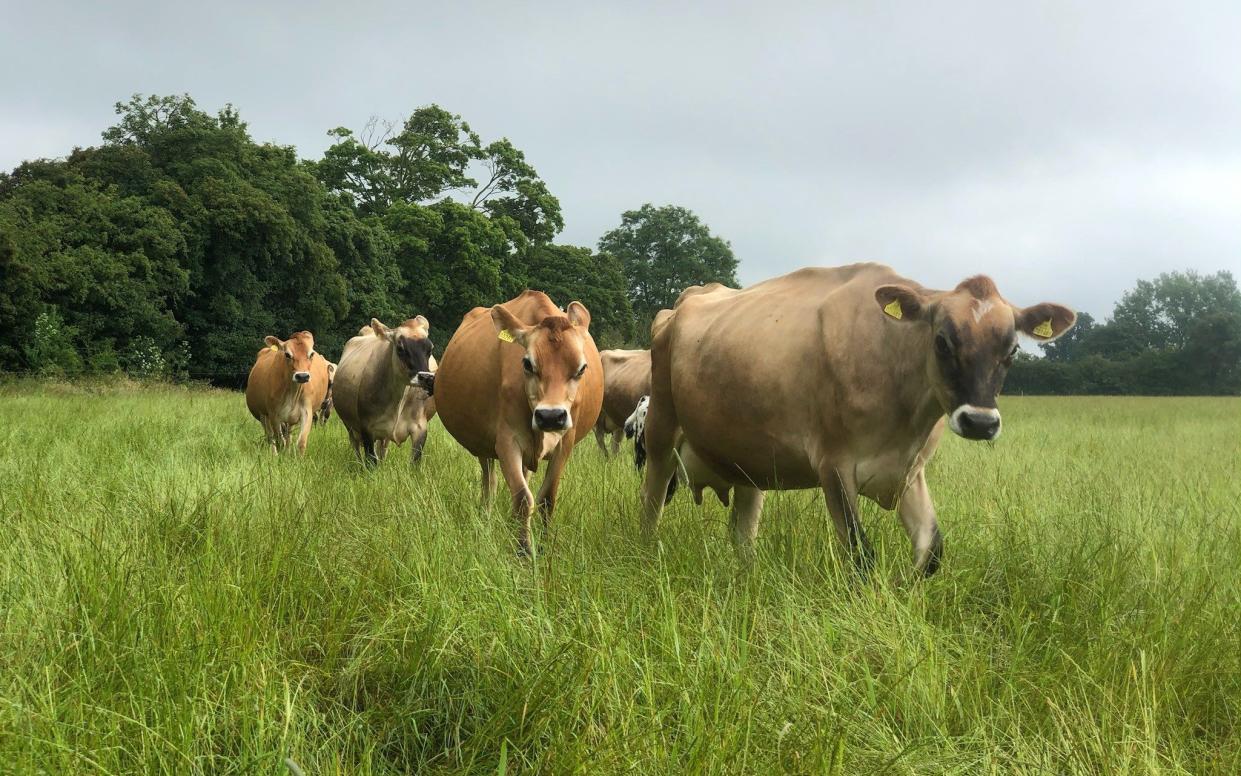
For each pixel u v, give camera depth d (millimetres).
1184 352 85500
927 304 4551
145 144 42531
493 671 3197
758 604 3719
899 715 3021
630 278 78312
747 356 5336
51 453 7957
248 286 40062
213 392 33125
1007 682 3135
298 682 3123
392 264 48812
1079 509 5531
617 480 8000
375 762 2844
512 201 60062
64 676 2977
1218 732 3086
